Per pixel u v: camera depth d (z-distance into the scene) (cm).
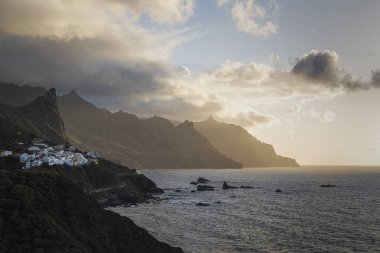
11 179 6856
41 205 6391
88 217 6875
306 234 10225
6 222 5719
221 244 9062
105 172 19012
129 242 6875
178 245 8912
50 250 5491
